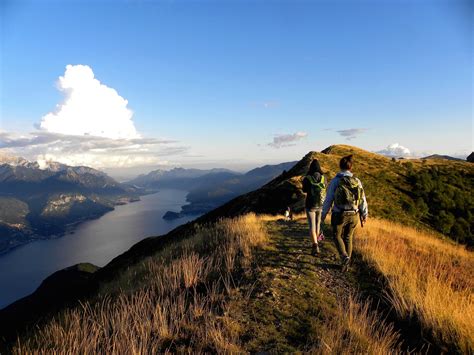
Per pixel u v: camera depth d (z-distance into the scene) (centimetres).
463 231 3341
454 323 464
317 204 789
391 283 590
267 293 573
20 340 629
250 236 940
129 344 426
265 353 405
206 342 432
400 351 414
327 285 621
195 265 714
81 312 687
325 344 395
